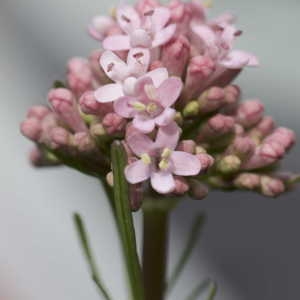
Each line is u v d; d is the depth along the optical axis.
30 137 0.12
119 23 0.11
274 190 0.12
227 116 0.12
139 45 0.11
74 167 0.12
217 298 0.18
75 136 0.11
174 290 0.18
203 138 0.12
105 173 0.12
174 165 0.11
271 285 0.18
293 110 0.18
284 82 0.18
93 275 0.12
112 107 0.11
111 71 0.11
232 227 0.18
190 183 0.11
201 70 0.11
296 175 0.12
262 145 0.12
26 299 0.18
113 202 0.12
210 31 0.12
